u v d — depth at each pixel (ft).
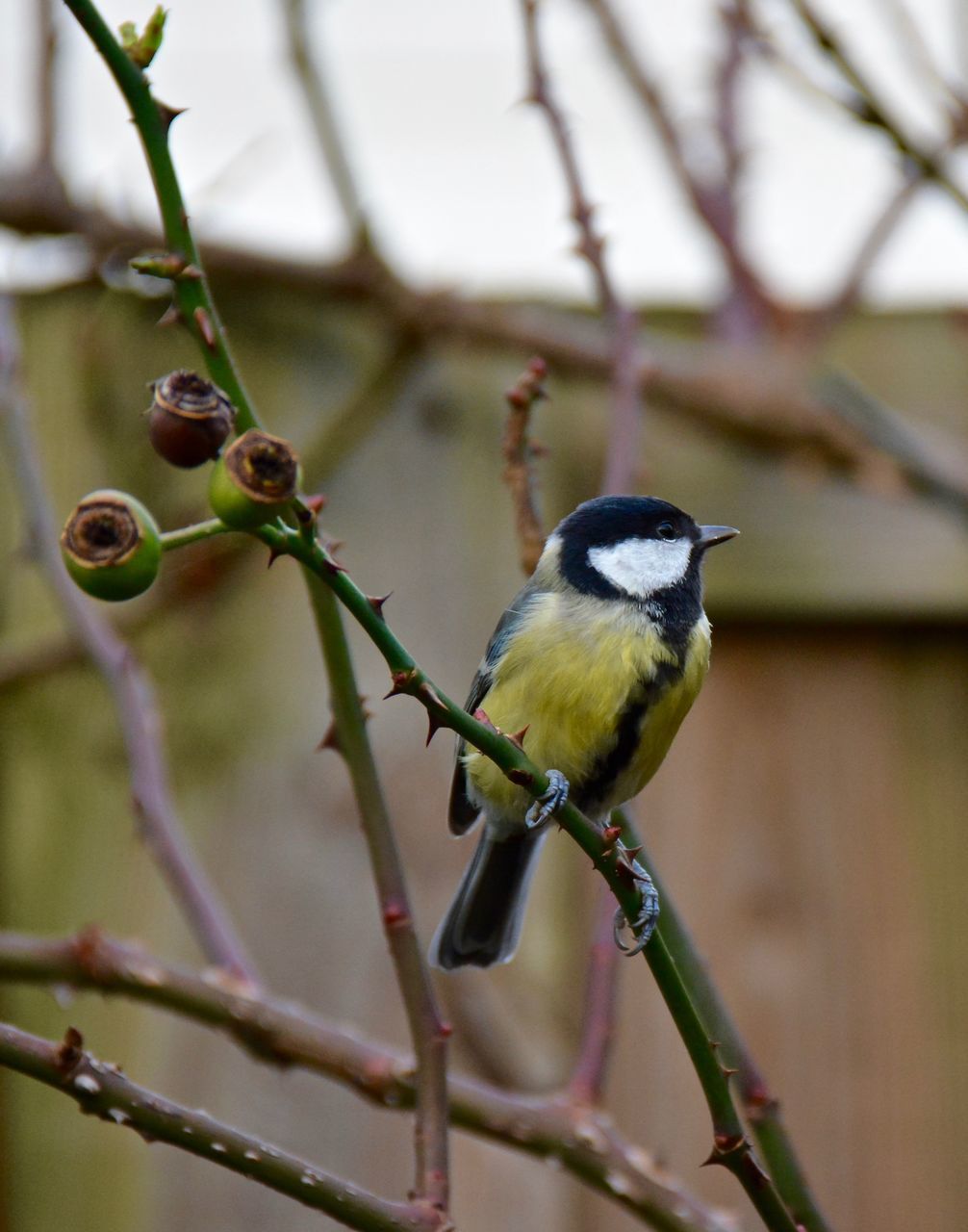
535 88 18.61
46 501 19.22
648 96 22.98
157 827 17.37
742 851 24.47
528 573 16.28
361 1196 11.89
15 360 19.88
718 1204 22.99
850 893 24.27
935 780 24.54
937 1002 23.88
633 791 19.52
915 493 23.48
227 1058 22.66
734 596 24.67
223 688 24.03
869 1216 23.22
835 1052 23.76
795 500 24.77
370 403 24.62
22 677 22.35
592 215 18.71
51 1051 11.32
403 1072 15.65
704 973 15.06
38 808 23.47
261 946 23.36
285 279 24.43
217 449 10.61
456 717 11.51
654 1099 23.47
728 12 20.03
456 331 24.32
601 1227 22.26
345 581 10.65
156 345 24.94
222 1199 22.04
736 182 24.17
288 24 23.09
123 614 23.70
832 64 18.19
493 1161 22.26
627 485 18.51
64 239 24.07
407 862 23.67
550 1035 22.86
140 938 22.98
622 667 18.74
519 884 20.51
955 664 24.79
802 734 24.73
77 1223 21.93
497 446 25.13
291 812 23.72
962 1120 23.45
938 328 25.46
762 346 23.99
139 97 11.35
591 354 24.31
